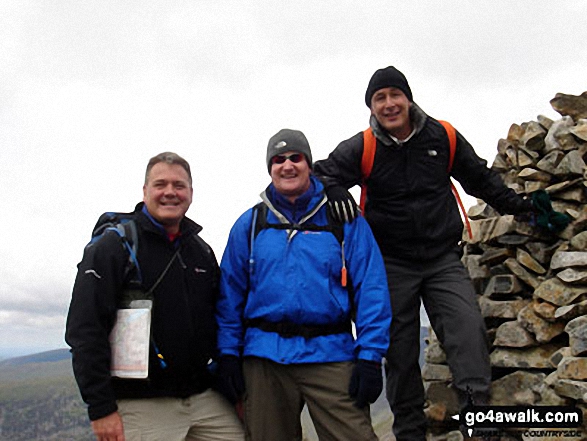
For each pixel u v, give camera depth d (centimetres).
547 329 240
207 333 191
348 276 196
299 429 200
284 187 194
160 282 181
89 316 169
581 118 263
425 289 243
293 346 185
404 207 229
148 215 188
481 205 300
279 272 189
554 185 256
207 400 193
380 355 186
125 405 179
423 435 237
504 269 273
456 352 225
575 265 232
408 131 231
